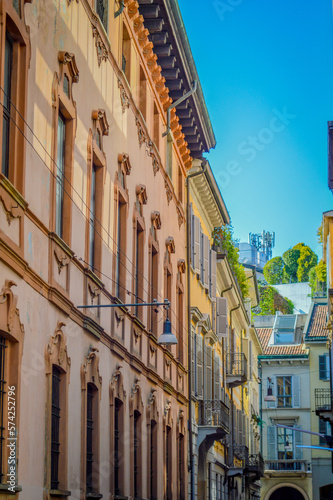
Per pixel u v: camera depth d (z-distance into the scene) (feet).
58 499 49.06
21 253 42.83
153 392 80.43
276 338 236.84
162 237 89.04
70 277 52.90
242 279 168.55
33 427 44.86
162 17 81.82
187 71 92.02
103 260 62.18
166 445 88.74
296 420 223.30
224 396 141.08
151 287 83.56
